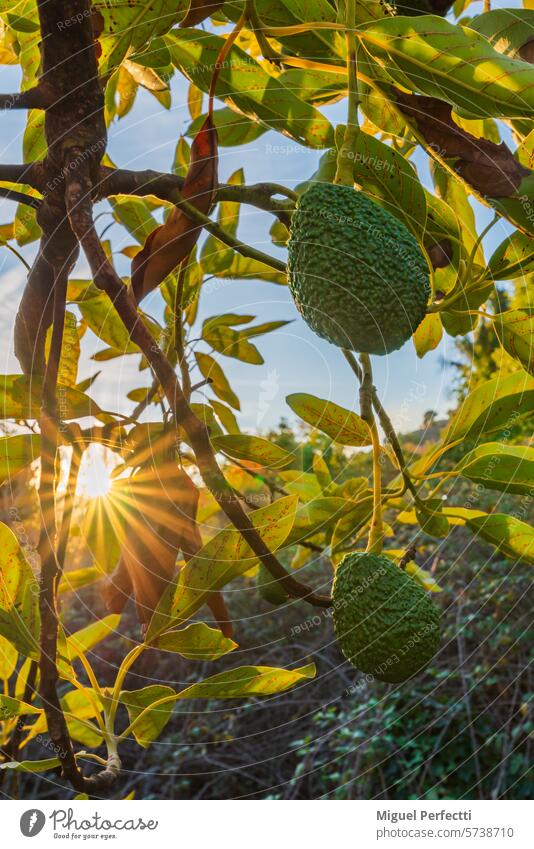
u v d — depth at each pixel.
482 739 2.04
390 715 2.14
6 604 0.36
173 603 0.35
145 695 0.38
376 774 2.09
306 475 0.68
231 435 0.51
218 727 2.36
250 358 0.60
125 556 0.39
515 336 0.48
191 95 0.62
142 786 2.27
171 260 0.35
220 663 2.39
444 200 0.53
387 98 0.40
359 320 0.30
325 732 2.21
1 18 0.47
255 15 0.34
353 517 0.57
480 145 0.40
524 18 0.41
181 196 0.35
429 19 0.36
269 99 0.46
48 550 0.32
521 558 0.48
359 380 0.44
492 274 0.45
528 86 0.36
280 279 0.57
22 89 0.49
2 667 0.46
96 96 0.30
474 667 2.12
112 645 2.17
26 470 0.45
